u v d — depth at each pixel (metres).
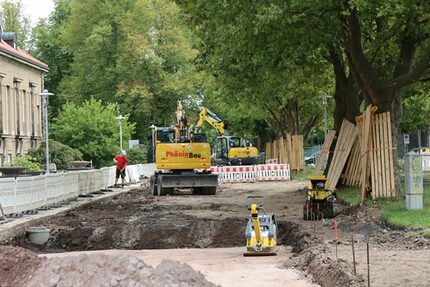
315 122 82.06
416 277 13.61
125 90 94.31
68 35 99.19
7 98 73.06
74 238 25.45
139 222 29.11
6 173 48.59
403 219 22.58
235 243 24.02
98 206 38.47
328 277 14.55
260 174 65.06
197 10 33.31
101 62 97.44
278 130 83.56
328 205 27.70
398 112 37.12
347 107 40.62
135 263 9.05
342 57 40.38
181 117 53.72
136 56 92.38
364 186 31.08
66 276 8.84
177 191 52.19
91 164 72.19
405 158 25.66
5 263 9.20
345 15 30.70
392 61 38.72
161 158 47.56
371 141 31.20
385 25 35.84
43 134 84.62
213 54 39.94
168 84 92.56
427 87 43.66
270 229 20.25
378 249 18.03
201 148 47.84
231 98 51.94
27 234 24.86
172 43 95.19
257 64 35.84
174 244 24.20
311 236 21.61
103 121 78.56
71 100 98.62
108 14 96.38
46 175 34.25
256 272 16.61
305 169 76.00
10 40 80.50
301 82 43.81
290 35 30.81
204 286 9.12
